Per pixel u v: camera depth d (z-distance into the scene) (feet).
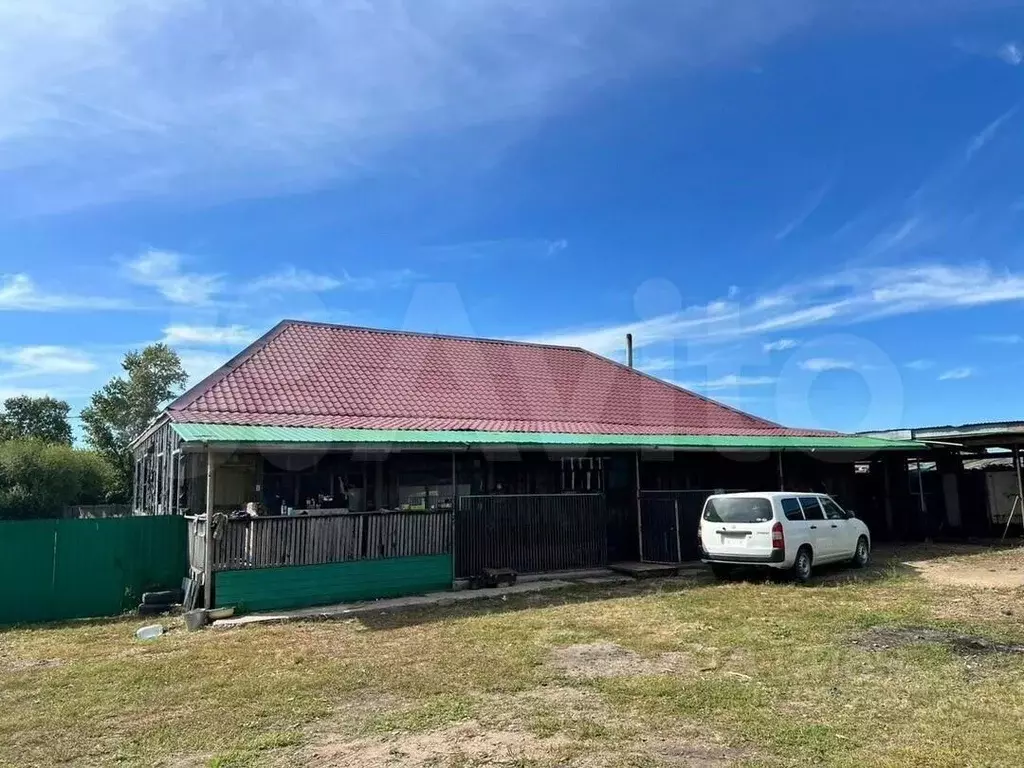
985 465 80.79
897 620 31.32
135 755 17.34
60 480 105.09
